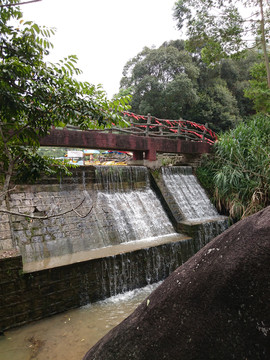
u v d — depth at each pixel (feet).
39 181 22.36
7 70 7.21
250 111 70.44
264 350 2.41
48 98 8.13
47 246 19.48
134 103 56.34
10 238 17.97
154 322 3.10
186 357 2.71
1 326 14.25
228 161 33.04
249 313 2.54
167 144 33.42
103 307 17.12
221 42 33.24
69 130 24.94
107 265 18.49
